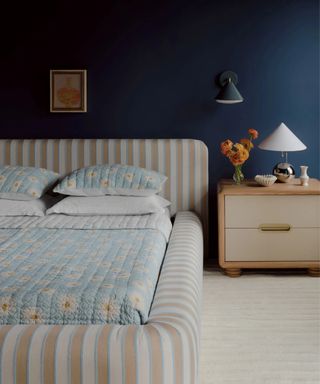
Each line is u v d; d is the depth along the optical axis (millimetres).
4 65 4203
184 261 2701
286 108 4160
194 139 4176
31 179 3668
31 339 1809
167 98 4191
